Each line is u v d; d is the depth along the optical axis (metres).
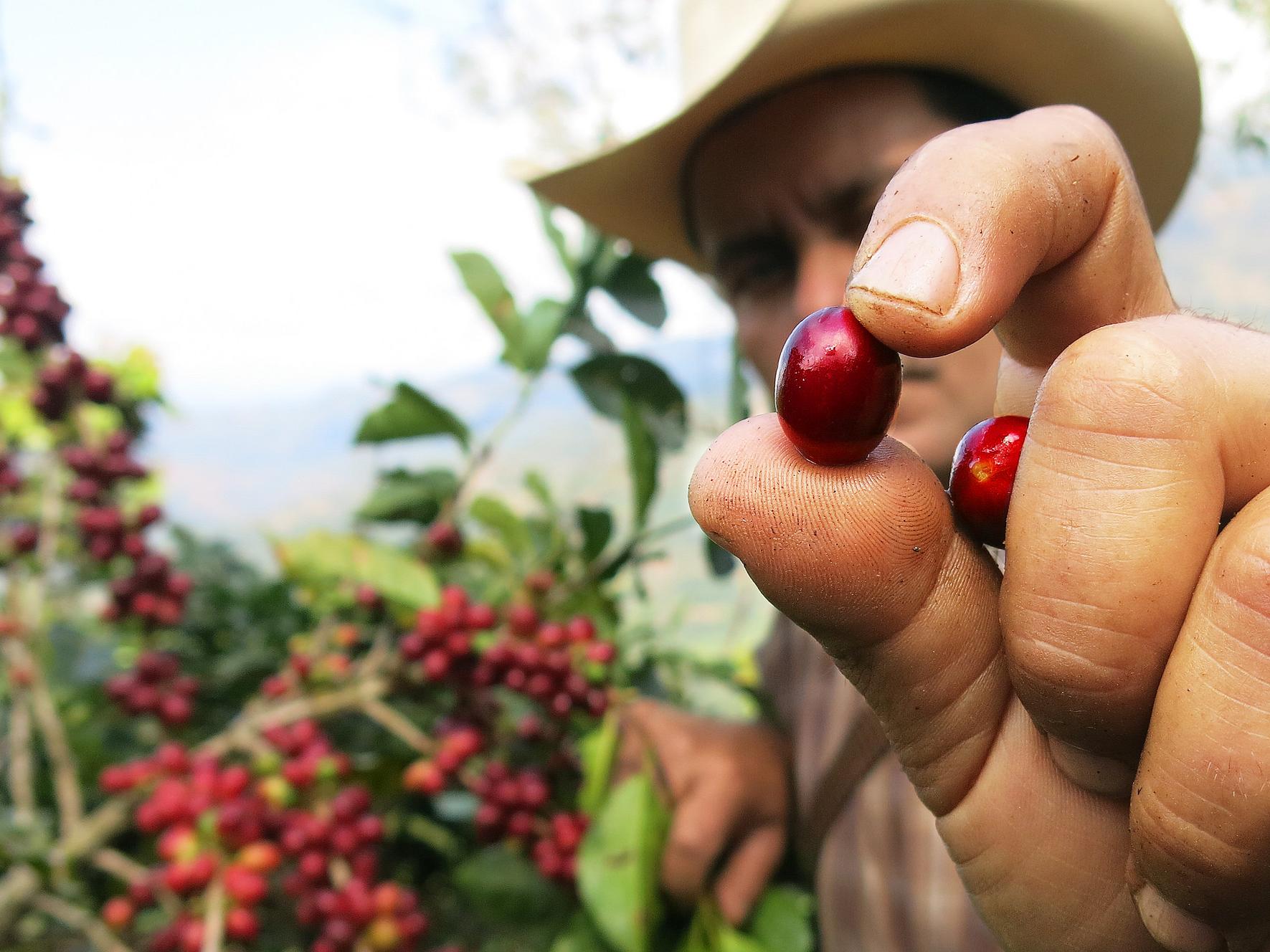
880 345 0.10
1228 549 0.09
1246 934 0.10
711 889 0.26
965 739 0.12
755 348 0.31
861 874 0.25
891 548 0.11
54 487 0.30
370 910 0.25
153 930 0.29
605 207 0.35
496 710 0.29
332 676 0.29
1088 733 0.10
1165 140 0.31
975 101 0.28
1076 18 0.26
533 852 0.26
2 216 0.28
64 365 0.29
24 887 0.25
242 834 0.25
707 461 0.11
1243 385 0.09
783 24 0.25
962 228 0.10
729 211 0.30
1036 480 0.10
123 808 0.26
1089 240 0.11
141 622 0.30
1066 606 0.09
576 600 0.30
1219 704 0.09
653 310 0.35
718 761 0.27
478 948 0.33
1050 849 0.12
